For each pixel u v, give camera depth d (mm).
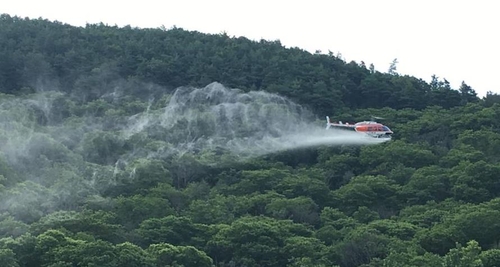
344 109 150500
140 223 98438
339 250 91625
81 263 80375
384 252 90688
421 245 92562
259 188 114500
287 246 91125
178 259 84438
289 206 105250
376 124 133375
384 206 111125
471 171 114250
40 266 81750
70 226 91562
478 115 139500
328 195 112562
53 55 157375
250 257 90438
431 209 105375
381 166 123000
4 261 79375
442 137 136625
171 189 109250
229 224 99812
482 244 93000
